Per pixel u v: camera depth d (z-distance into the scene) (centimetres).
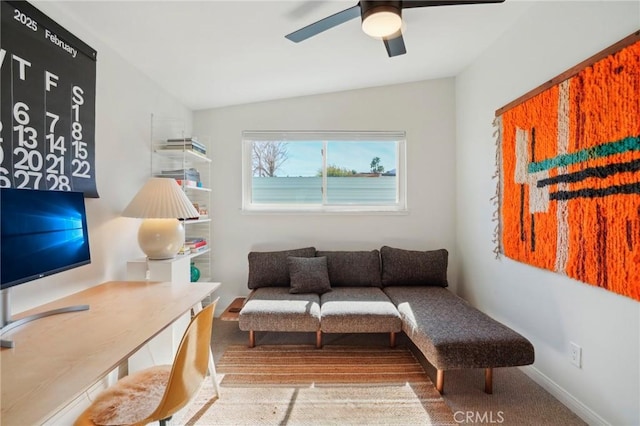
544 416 170
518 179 218
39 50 146
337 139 326
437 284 301
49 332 113
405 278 299
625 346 143
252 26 188
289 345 252
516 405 179
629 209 138
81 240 145
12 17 133
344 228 326
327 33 207
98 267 184
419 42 241
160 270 202
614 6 147
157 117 255
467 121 297
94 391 170
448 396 187
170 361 187
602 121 150
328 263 303
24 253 116
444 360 181
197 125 324
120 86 207
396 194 334
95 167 182
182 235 214
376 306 245
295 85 292
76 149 167
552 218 184
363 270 301
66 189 161
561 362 182
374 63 264
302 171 332
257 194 332
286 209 330
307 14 180
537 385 199
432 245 326
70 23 165
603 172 150
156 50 205
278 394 188
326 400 183
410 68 287
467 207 300
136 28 179
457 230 322
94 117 181
